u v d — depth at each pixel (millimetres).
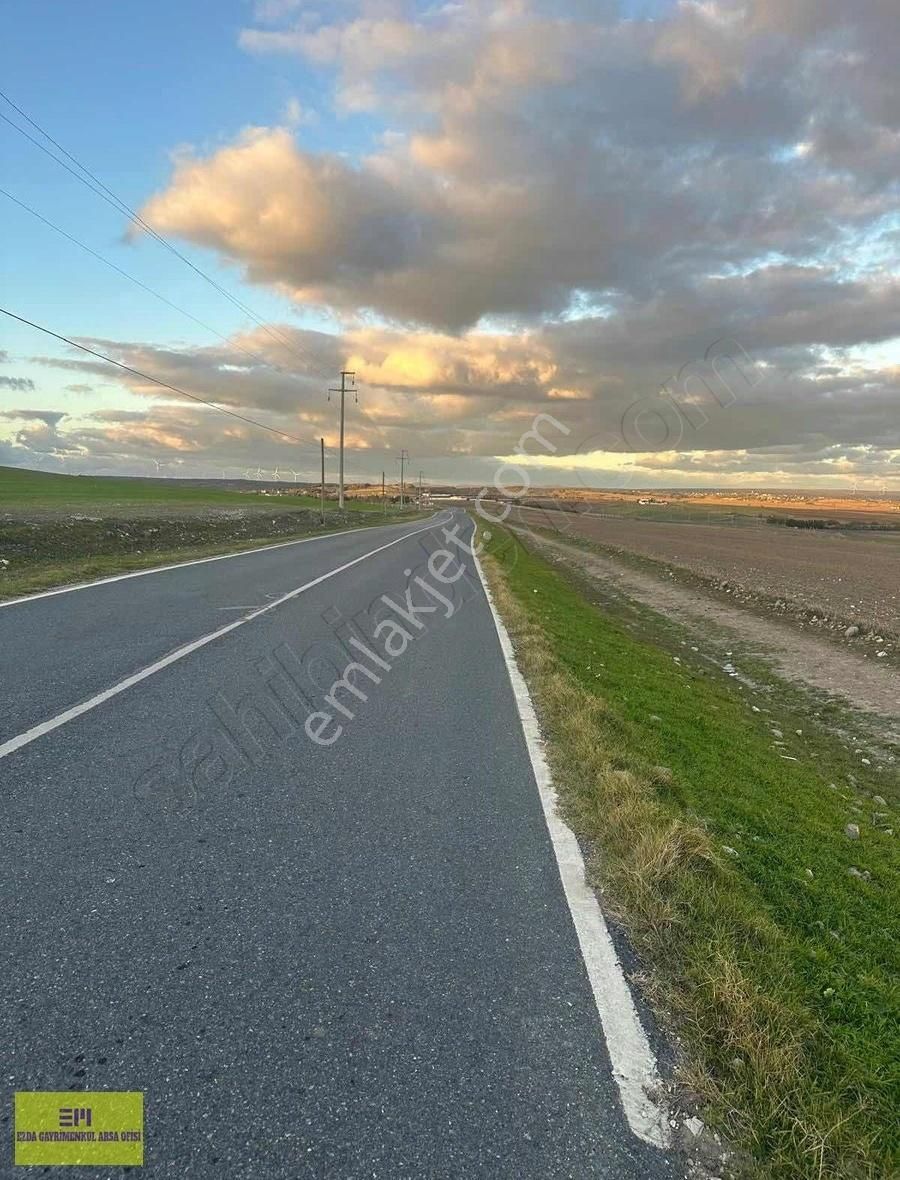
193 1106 1906
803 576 28875
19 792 3891
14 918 2730
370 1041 2174
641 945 2758
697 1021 2318
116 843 3387
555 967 2594
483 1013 2324
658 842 3438
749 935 2939
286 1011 2287
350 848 3480
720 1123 1940
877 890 4336
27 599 10359
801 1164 1851
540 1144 1842
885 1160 1930
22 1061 2035
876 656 15062
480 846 3568
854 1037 2479
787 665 14461
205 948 2598
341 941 2688
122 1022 2201
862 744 9703
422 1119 1897
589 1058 2150
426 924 2836
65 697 5664
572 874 3318
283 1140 1816
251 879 3121
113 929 2689
